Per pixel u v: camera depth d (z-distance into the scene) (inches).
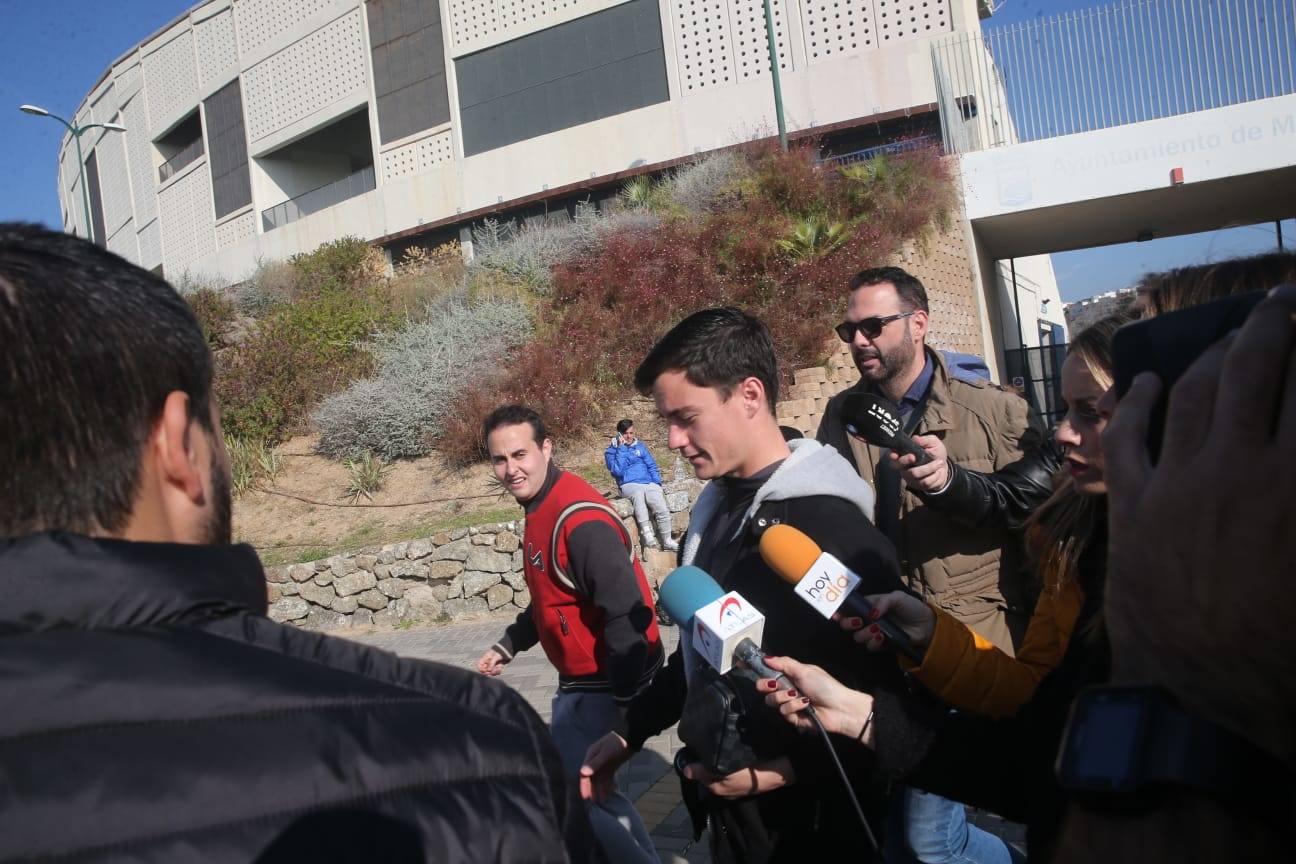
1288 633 27.2
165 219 1362.0
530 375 478.0
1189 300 53.6
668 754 198.1
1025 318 917.8
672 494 382.3
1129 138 576.4
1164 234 732.0
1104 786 30.5
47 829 29.1
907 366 118.8
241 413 525.7
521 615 145.3
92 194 1624.0
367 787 33.1
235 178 1221.1
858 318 119.0
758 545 79.6
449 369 502.6
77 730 31.1
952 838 94.8
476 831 33.9
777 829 75.7
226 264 1224.8
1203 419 29.9
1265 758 28.6
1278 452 27.1
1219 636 28.5
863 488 81.9
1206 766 28.8
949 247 592.7
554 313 557.0
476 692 39.4
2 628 33.2
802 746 73.0
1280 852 28.1
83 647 33.1
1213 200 617.9
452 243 954.7
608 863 40.7
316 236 1103.0
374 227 1041.5
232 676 34.1
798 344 449.4
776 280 494.0
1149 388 33.4
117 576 34.4
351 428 498.9
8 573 33.3
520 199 927.7
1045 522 76.8
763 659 70.0
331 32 1088.2
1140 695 30.6
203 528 40.5
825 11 810.2
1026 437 109.0
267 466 490.3
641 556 357.7
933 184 582.9
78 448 35.4
